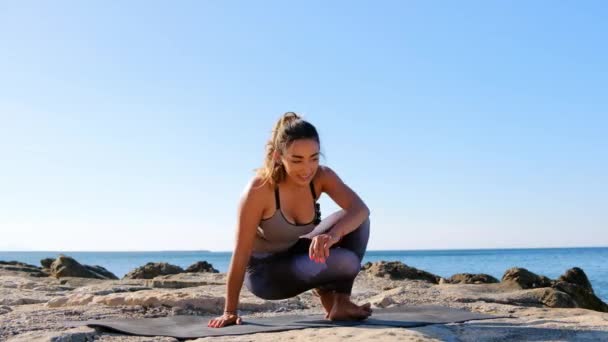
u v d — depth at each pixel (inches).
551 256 5639.8
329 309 179.3
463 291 329.7
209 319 183.2
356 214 162.9
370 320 174.1
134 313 203.9
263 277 168.7
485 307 228.8
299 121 155.7
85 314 200.2
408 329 157.9
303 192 164.4
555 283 394.9
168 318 185.6
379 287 351.3
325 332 151.1
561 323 177.2
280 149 155.5
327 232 165.0
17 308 232.2
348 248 169.2
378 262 462.9
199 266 585.0
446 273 2426.2
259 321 175.5
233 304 168.7
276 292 168.7
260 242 168.1
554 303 295.7
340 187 167.3
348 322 169.5
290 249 168.9
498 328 167.3
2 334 162.1
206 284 382.0
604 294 1096.2
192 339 151.9
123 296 221.6
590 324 174.6
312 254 147.7
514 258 4995.1
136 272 566.6
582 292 400.8
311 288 167.6
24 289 330.0
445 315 192.2
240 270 164.7
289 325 164.1
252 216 160.4
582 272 498.9
